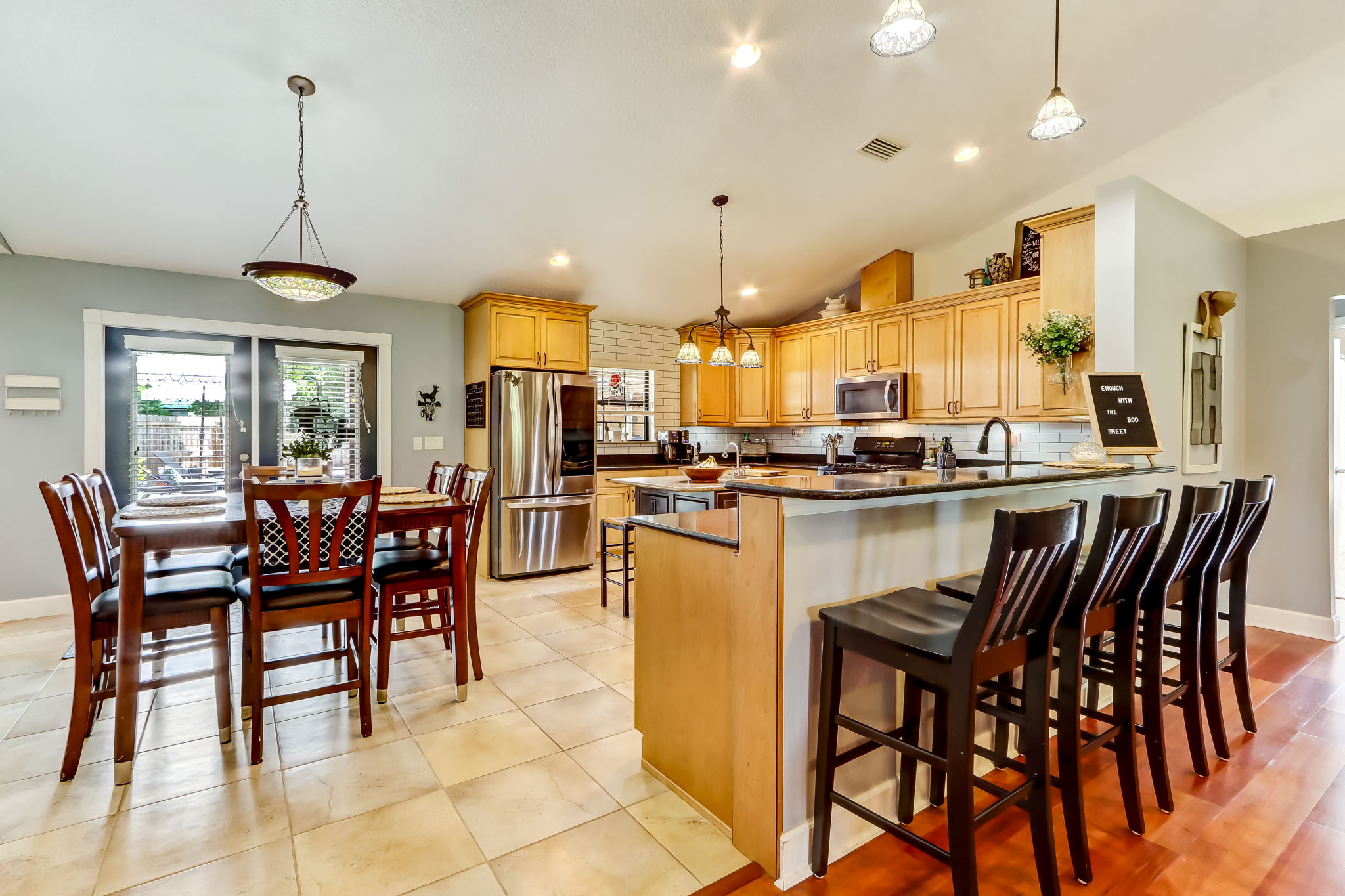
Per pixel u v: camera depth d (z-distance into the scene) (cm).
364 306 459
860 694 176
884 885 156
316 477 314
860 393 503
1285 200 344
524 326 484
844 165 362
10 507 354
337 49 242
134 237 351
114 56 235
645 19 245
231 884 152
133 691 197
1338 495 414
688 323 606
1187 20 270
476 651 279
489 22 238
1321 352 338
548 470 487
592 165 336
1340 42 289
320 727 236
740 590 165
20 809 182
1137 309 275
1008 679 207
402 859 162
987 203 422
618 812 184
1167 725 247
